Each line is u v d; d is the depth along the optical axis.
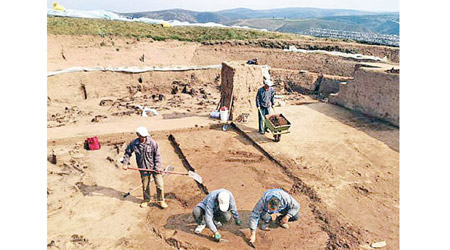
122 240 6.68
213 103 18.95
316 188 8.50
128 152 7.44
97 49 23.67
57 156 9.65
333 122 13.48
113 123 13.51
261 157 10.51
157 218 7.43
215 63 26.94
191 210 7.74
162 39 28.44
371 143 11.38
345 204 7.84
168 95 21.22
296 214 6.84
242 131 12.53
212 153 10.80
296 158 10.23
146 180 7.71
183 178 9.27
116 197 8.29
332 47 27.55
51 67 20.20
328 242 6.50
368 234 6.74
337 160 10.12
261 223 6.99
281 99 20.33
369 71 14.03
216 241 6.49
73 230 6.96
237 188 8.55
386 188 8.59
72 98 19.22
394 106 12.95
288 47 28.41
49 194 8.06
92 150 11.05
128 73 21.62
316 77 23.14
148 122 13.63
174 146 11.71
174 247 6.48
